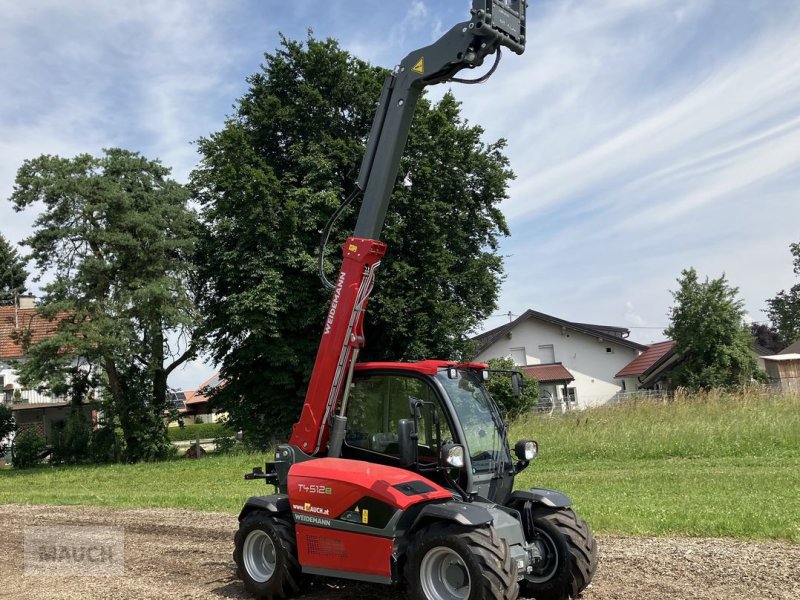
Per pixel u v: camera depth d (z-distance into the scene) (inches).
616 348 1819.6
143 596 277.4
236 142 1034.7
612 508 421.4
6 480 885.8
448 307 1078.4
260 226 981.8
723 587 259.1
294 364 1052.5
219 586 290.5
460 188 1144.8
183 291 1072.8
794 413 739.4
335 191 1018.1
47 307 998.4
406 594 237.9
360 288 281.1
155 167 1115.9
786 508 390.9
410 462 237.8
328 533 249.3
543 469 651.5
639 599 249.8
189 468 885.2
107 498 609.9
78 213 1039.6
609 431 747.4
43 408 1413.6
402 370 267.1
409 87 280.2
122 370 1121.4
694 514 384.2
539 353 1845.5
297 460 282.0
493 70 267.3
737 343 1384.1
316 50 1068.5
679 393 840.3
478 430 260.1
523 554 242.7
